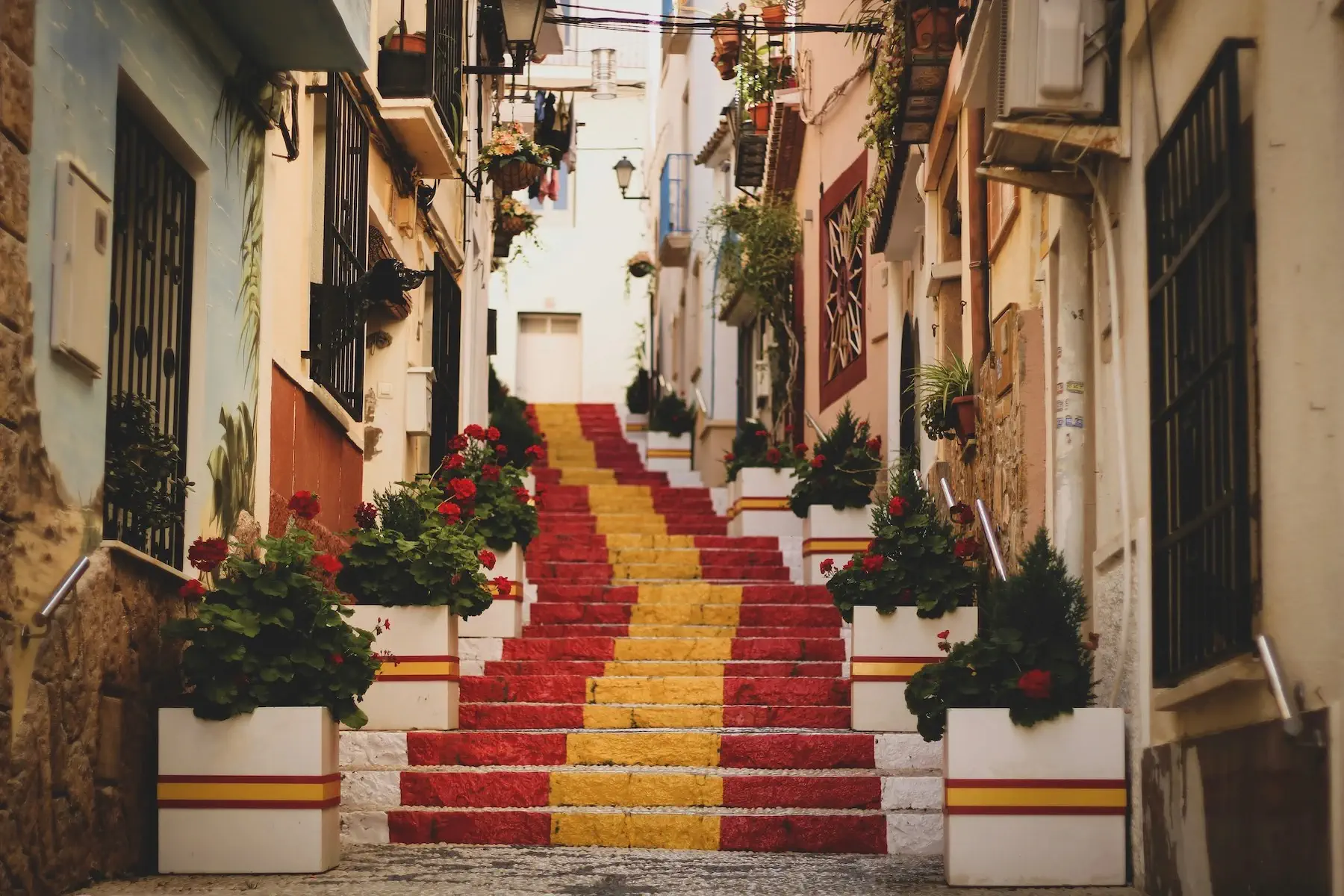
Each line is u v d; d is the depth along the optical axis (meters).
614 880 6.75
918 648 9.27
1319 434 4.49
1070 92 6.50
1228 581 5.14
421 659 9.16
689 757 8.81
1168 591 5.95
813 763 8.75
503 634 11.14
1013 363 8.39
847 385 14.81
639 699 9.84
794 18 17.17
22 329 5.30
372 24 10.80
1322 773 4.33
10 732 5.21
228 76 7.49
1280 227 4.80
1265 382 4.90
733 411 21.12
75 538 5.76
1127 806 6.50
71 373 5.71
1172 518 5.89
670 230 24.52
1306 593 4.55
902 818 7.77
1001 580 7.29
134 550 6.23
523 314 30.67
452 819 7.86
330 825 6.83
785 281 17.52
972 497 10.17
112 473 6.25
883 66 11.69
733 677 9.99
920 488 9.70
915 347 12.84
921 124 11.10
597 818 7.83
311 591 6.89
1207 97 5.39
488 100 16.94
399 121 11.05
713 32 14.67
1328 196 4.46
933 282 11.41
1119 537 6.63
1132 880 6.46
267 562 6.96
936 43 10.40
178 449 7.03
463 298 14.90
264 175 8.15
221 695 6.59
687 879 6.80
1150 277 6.16
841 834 7.75
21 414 5.29
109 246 6.02
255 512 8.00
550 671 10.40
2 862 5.14
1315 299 4.54
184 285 7.19
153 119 6.67
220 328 7.45
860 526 12.70
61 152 5.60
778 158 17.47
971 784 6.54
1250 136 5.11
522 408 25.22
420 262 12.63
